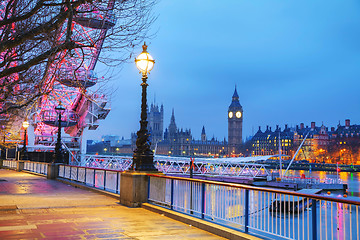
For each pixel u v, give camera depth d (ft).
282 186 234.99
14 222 34.88
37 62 31.37
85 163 272.92
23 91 53.26
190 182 38.45
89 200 51.57
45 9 41.04
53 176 94.43
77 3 31.58
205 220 34.99
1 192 61.52
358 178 417.90
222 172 295.69
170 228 33.63
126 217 38.83
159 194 44.34
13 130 148.77
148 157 48.06
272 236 39.14
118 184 55.88
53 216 38.58
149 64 46.98
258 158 287.69
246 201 30.89
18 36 29.94
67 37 31.04
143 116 48.49
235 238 29.32
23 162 134.21
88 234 30.17
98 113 225.35
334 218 58.70
